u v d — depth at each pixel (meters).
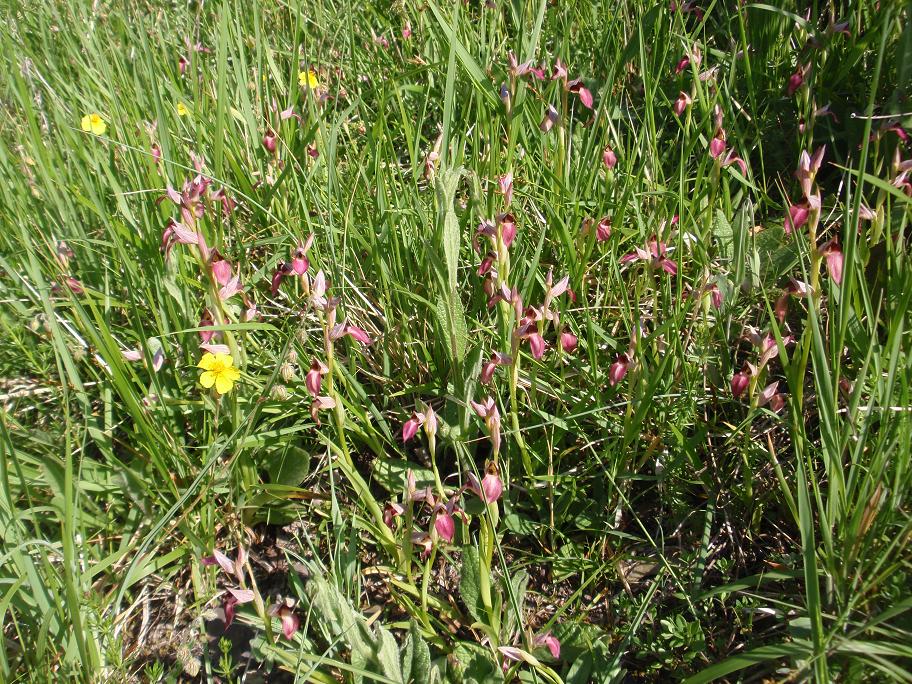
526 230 0.71
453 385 0.61
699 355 0.59
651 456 0.58
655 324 0.58
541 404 0.60
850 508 0.47
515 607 0.44
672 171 0.79
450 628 0.51
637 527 0.56
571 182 0.75
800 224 0.48
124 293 0.72
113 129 0.82
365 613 0.53
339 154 0.87
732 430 0.57
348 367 0.65
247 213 0.80
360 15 1.06
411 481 0.47
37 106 0.92
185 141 0.81
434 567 0.55
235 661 0.52
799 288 0.47
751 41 0.88
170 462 0.59
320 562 0.50
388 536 0.52
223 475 0.56
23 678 0.48
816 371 0.43
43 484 0.59
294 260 0.50
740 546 0.54
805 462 0.53
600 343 0.64
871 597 0.43
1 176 0.75
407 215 0.70
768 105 0.83
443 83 0.88
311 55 0.97
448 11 0.91
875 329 0.46
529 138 0.81
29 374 0.70
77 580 0.49
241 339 0.60
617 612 0.52
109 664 0.51
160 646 0.54
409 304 0.67
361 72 1.00
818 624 0.38
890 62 0.79
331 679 0.48
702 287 0.57
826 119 0.80
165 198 0.69
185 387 0.64
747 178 0.74
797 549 0.53
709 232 0.68
